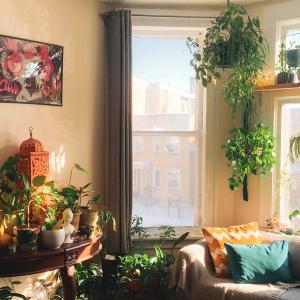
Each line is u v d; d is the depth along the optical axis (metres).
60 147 3.27
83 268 3.32
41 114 3.12
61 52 3.23
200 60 3.47
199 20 3.69
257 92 3.64
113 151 3.56
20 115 2.97
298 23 3.49
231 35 3.24
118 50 3.52
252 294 2.56
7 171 2.73
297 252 2.97
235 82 3.37
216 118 3.78
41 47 3.08
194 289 2.79
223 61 3.33
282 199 3.61
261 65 3.42
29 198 2.67
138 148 3.84
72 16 3.32
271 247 2.92
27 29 3.00
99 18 3.57
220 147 3.80
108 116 3.62
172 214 3.88
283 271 2.85
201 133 3.88
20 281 2.97
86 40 3.45
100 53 3.59
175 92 3.85
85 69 3.45
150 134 3.84
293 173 3.57
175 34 3.79
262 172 3.47
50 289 3.20
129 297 3.25
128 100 3.55
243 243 3.04
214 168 3.81
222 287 2.66
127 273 3.30
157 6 3.67
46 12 3.12
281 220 3.59
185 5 3.66
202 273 2.82
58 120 3.24
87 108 3.48
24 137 3.01
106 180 3.65
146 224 3.88
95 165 3.59
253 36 3.28
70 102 3.34
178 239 3.51
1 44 2.83
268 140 3.40
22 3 2.95
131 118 3.56
